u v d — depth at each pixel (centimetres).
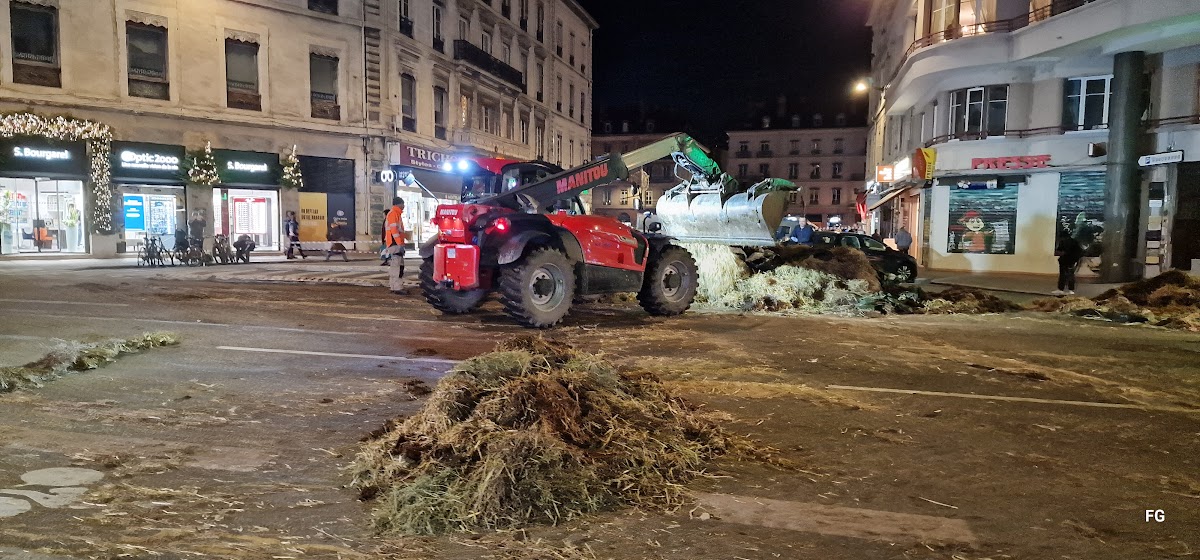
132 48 2442
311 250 2653
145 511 358
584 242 989
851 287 1262
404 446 406
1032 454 458
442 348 801
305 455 441
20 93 2247
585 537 333
